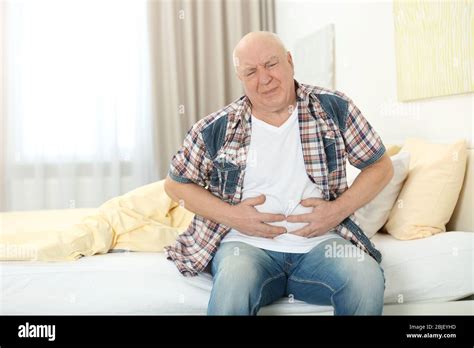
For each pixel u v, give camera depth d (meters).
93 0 3.43
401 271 1.38
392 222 1.63
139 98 3.53
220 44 3.64
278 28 3.72
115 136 3.47
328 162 1.37
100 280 1.34
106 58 3.47
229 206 1.34
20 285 1.32
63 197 3.43
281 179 1.36
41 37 3.36
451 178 1.56
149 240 1.62
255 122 1.38
